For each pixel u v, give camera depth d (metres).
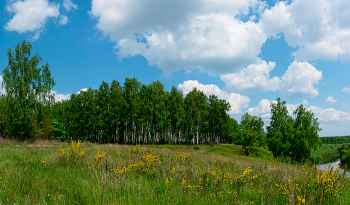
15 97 29.19
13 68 29.53
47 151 12.85
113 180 5.19
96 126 49.12
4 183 4.24
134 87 51.09
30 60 30.97
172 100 53.53
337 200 4.53
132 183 5.12
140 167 7.89
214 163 13.39
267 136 41.75
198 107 57.09
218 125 61.19
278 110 40.88
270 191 5.66
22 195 3.82
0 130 28.91
